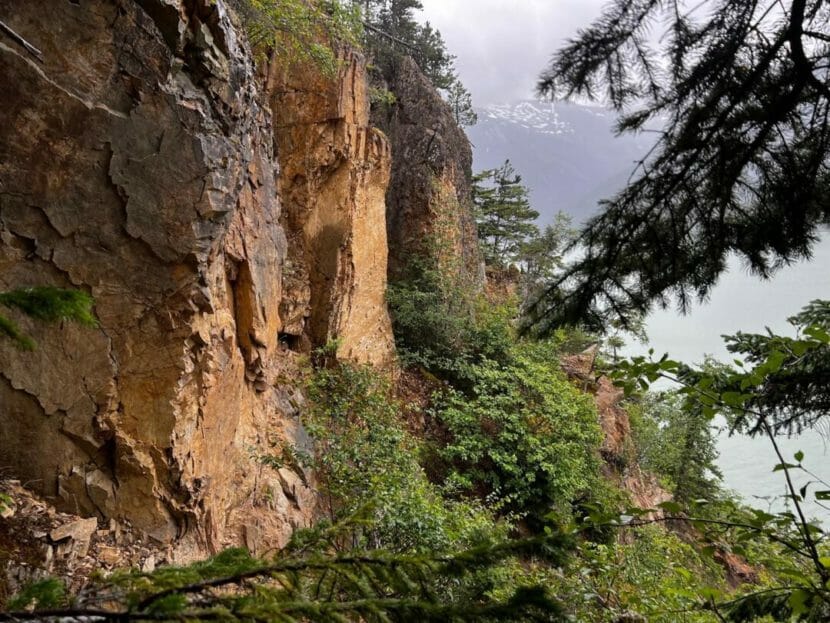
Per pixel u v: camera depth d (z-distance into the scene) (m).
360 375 9.09
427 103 16.11
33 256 4.36
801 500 2.36
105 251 4.62
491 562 1.57
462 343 14.05
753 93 2.33
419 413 12.23
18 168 4.17
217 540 5.92
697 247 2.83
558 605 1.43
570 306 3.22
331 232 10.55
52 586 1.43
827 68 2.20
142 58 4.48
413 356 13.31
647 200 2.77
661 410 20.34
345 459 7.18
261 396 7.58
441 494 8.97
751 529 2.56
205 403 5.61
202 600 1.40
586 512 11.90
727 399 2.55
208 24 4.98
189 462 5.41
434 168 15.29
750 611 2.72
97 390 4.80
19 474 4.61
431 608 1.41
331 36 9.88
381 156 11.62
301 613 1.34
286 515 6.92
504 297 19.92
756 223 2.66
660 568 7.21
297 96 10.01
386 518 5.67
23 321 4.43
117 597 1.41
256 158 7.16
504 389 12.84
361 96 11.02
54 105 4.18
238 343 6.77
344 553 1.62
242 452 6.72
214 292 5.70
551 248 21.88
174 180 4.77
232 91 5.33
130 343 4.88
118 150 4.49
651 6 2.26
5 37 3.97
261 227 7.19
